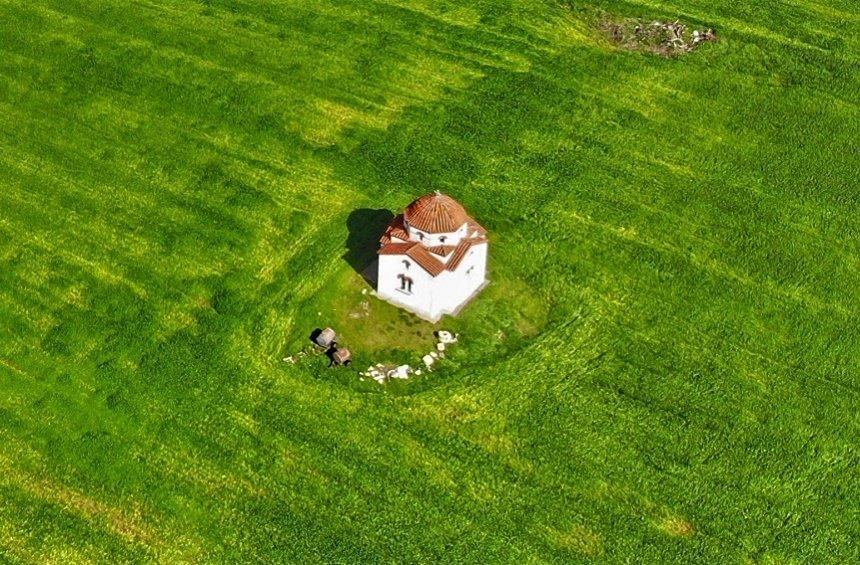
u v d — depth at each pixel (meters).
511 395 50.81
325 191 62.09
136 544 43.78
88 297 54.16
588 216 61.53
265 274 56.12
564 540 45.03
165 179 62.19
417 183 63.16
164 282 55.28
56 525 44.16
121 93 68.62
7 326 52.41
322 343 52.06
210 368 50.97
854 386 52.50
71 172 62.28
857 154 68.00
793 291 57.59
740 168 66.25
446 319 54.41
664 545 45.09
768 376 52.66
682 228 61.25
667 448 48.78
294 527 44.69
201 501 45.41
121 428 48.09
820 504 46.94
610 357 53.06
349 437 48.34
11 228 58.00
